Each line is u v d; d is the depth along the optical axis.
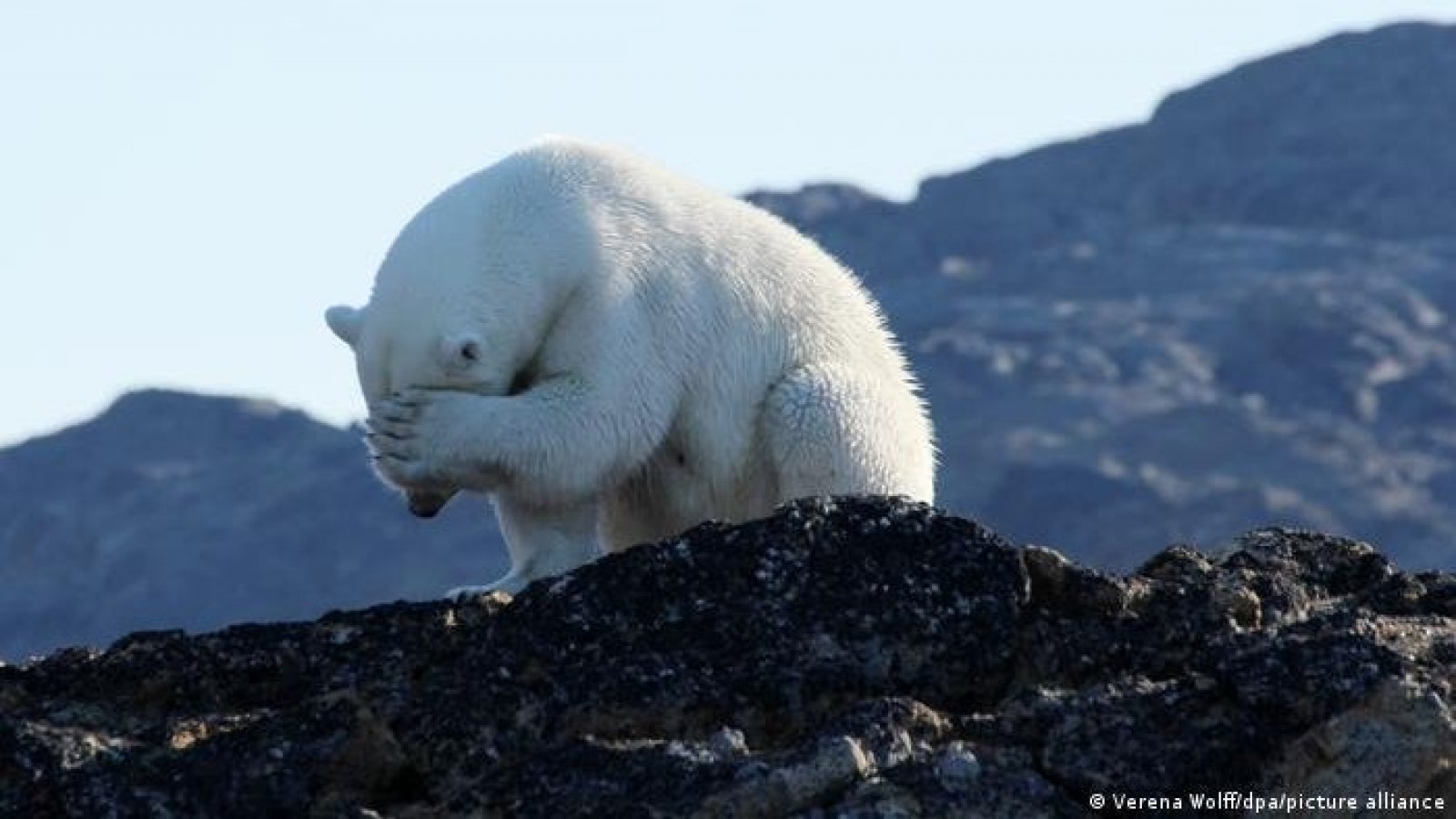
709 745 26.53
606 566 27.92
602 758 26.45
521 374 31.20
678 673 27.39
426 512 31.20
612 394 30.91
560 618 27.69
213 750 26.94
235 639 28.30
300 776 26.84
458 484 30.67
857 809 25.98
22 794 26.72
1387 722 26.67
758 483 32.38
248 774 26.81
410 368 30.67
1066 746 26.83
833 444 31.92
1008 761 26.67
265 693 28.09
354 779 26.94
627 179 31.69
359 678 27.91
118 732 27.58
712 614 27.69
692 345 31.56
